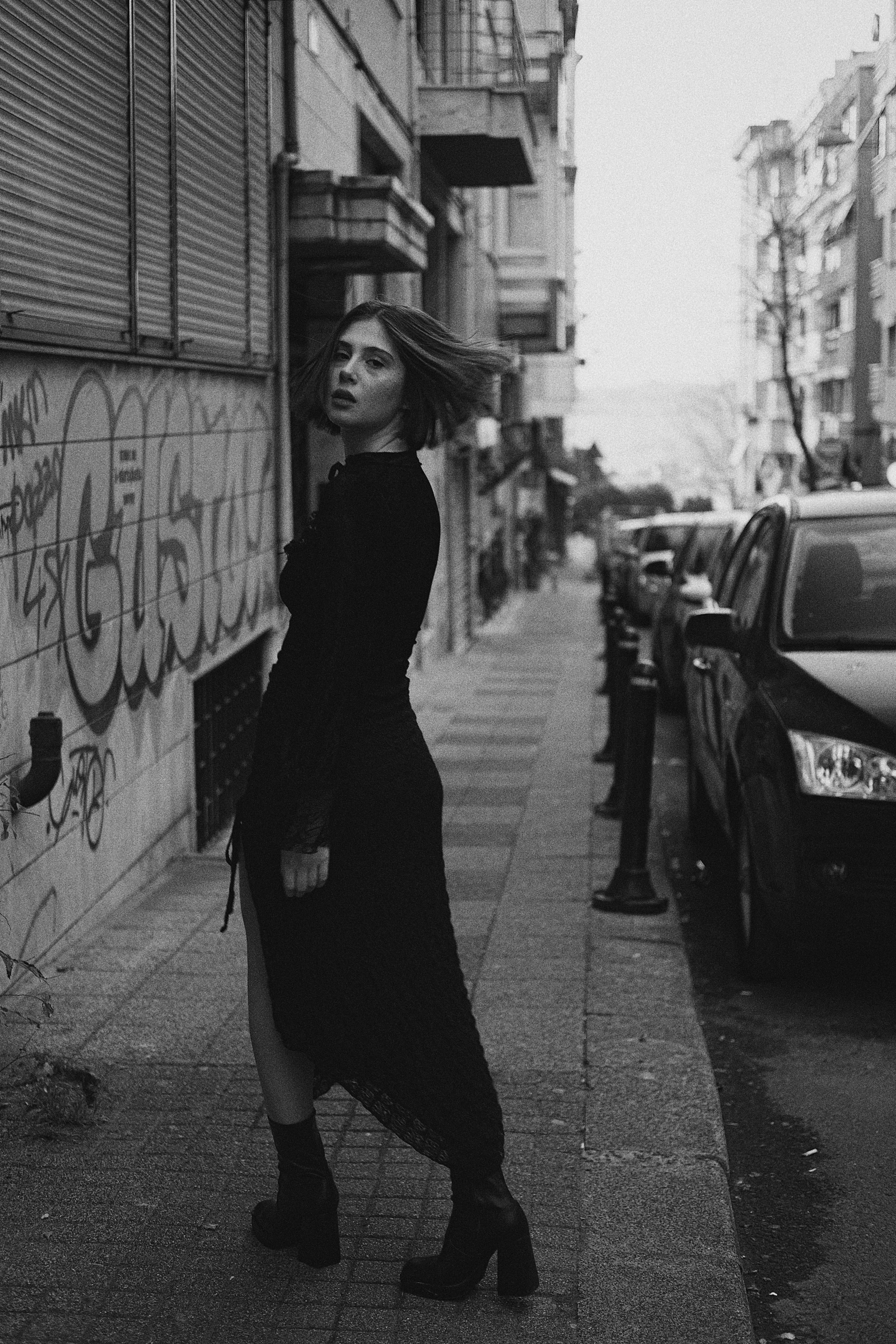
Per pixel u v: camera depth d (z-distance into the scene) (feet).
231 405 28.45
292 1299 11.22
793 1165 14.83
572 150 53.31
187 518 25.48
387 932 10.82
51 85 18.80
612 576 101.30
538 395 121.49
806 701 19.74
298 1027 10.96
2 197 17.29
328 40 36.37
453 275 68.13
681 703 48.75
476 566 83.30
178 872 24.14
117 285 21.43
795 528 23.99
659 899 22.75
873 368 83.15
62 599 19.40
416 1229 12.32
